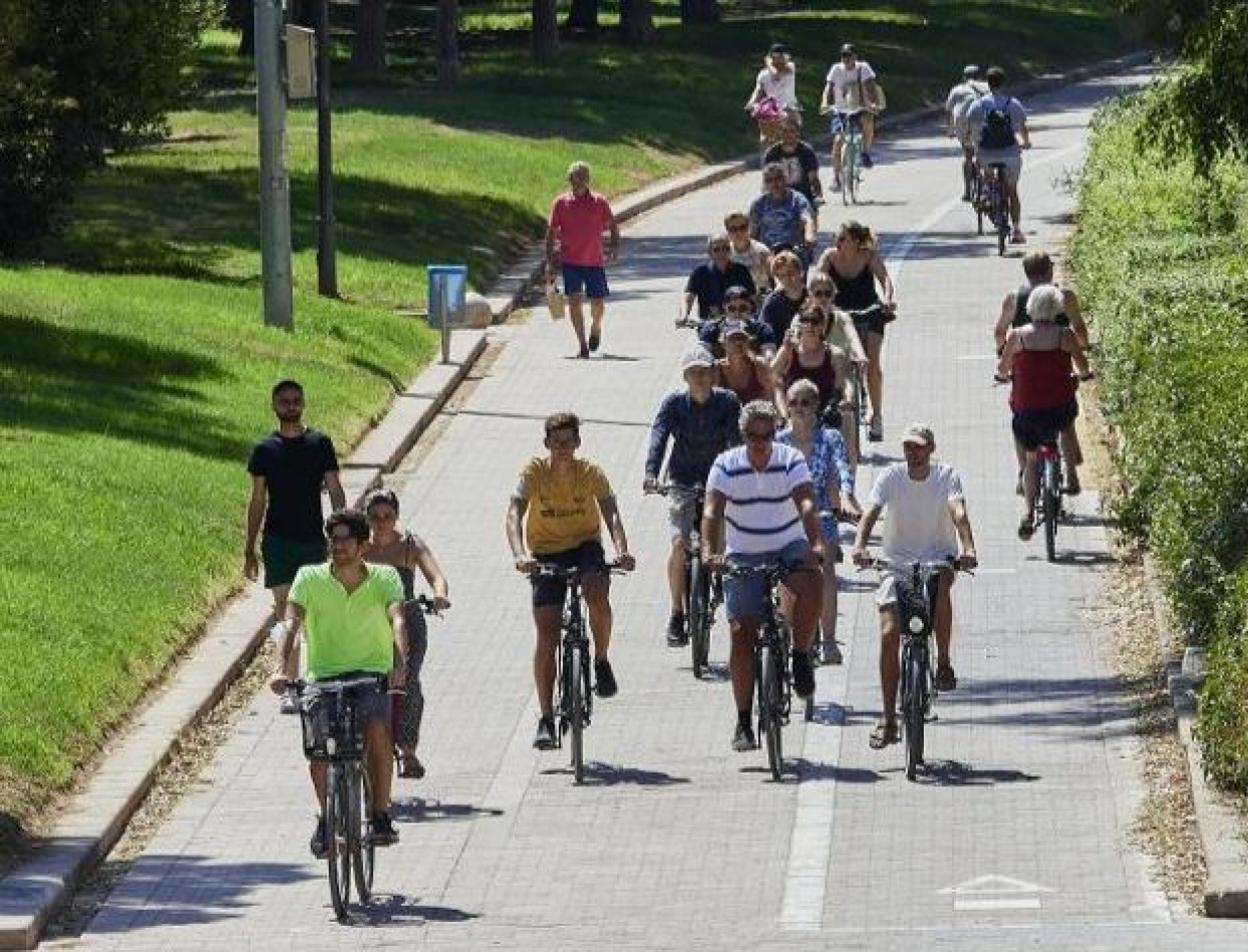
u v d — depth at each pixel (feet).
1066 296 221.66
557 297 313.73
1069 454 231.30
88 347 271.49
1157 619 191.52
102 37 350.84
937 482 164.96
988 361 297.33
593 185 456.86
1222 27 200.13
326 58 332.80
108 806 159.43
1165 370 202.28
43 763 161.68
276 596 184.44
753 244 244.83
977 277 355.77
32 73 326.03
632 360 311.68
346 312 317.63
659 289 362.74
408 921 137.90
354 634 143.84
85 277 319.88
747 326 214.07
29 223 340.59
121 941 136.56
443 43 566.36
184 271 342.64
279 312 302.86
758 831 152.05
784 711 164.96
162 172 419.33
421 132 485.97
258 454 183.83
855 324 250.37
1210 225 290.15
